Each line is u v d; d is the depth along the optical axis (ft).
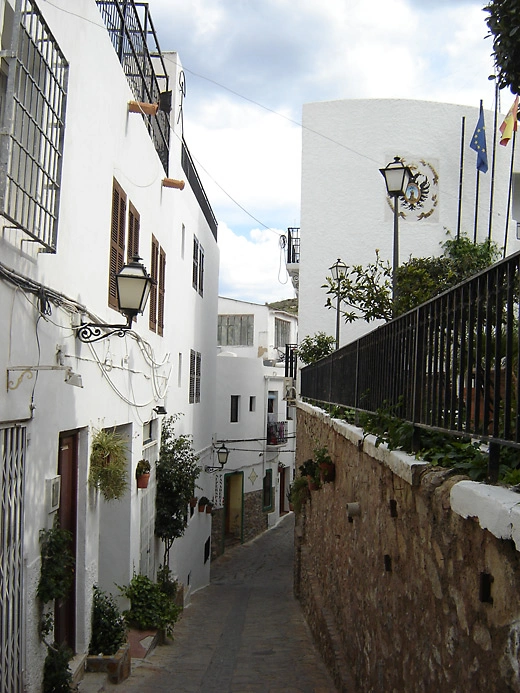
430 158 62.49
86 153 22.25
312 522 40.65
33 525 17.60
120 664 23.75
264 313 109.09
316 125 63.52
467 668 11.14
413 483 14.33
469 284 12.59
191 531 56.44
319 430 37.29
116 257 27.55
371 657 19.76
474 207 62.34
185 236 52.39
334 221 63.05
